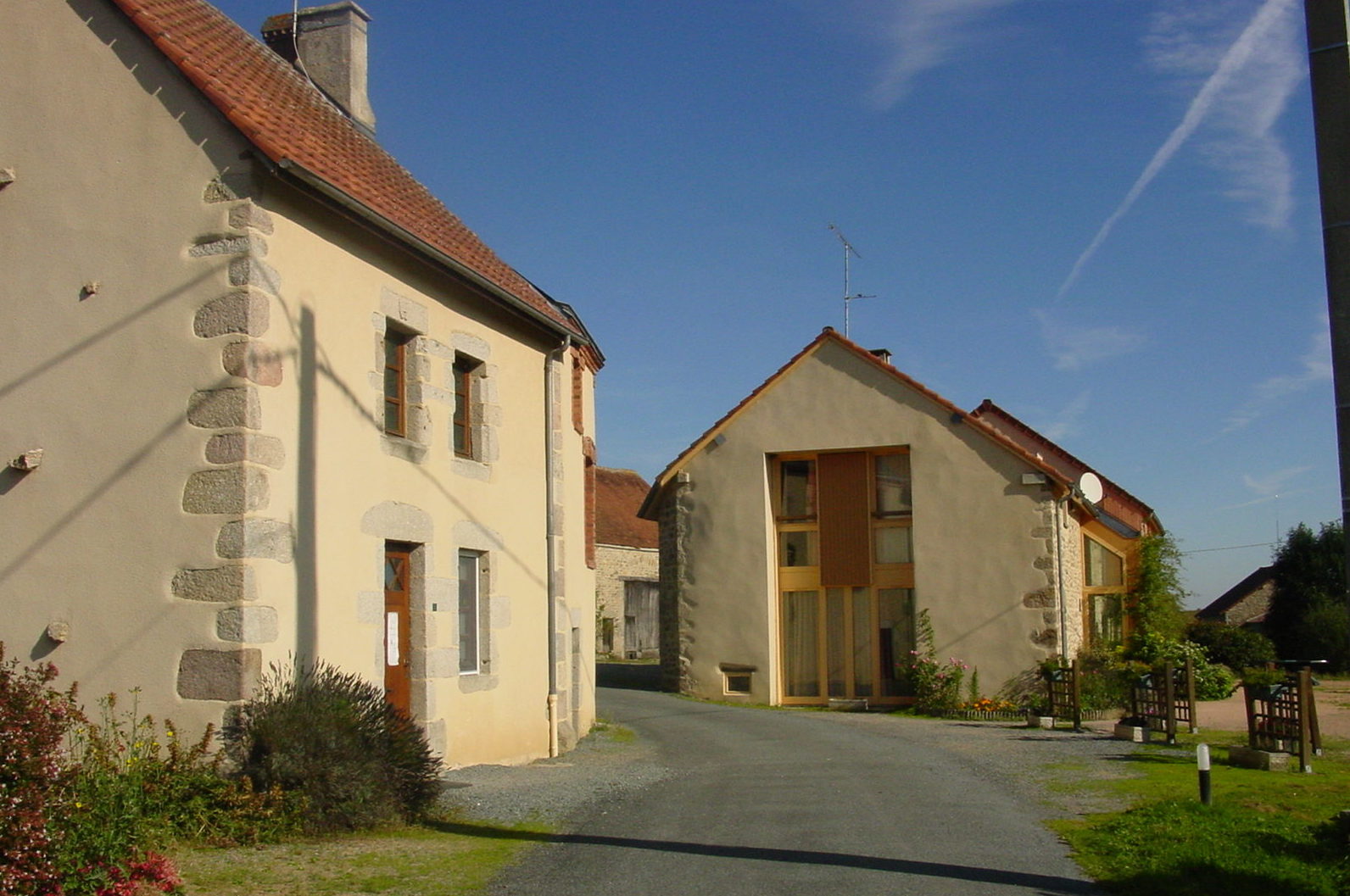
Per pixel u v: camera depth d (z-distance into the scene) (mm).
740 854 7770
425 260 11453
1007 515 21359
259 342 9117
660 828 8727
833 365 22812
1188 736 15328
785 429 22953
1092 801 9891
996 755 13531
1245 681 12414
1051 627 20844
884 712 21516
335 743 8391
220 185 9227
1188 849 7605
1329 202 6781
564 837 8406
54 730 6168
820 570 22750
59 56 9742
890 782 11242
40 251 9555
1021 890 6820
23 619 9148
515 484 13562
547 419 14469
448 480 12008
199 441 8977
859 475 22766
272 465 9180
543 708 13984
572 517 16094
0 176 9680
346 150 12664
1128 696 15930
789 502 23453
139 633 8875
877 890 6805
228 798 7926
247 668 8688
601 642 36625
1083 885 6973
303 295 9734
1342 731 16047
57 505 9219
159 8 11008
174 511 8945
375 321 10836
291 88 13430
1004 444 21469
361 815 8297
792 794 10430
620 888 6871
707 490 23406
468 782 10961
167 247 9266
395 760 8797
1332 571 39875
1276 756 11797
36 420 9375
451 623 11898
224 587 8758
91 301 9383
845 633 22688
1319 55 6879
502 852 7828
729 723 18438
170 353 9133
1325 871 7203
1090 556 25031
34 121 9734
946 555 21594
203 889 6547
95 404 9250
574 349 16688
